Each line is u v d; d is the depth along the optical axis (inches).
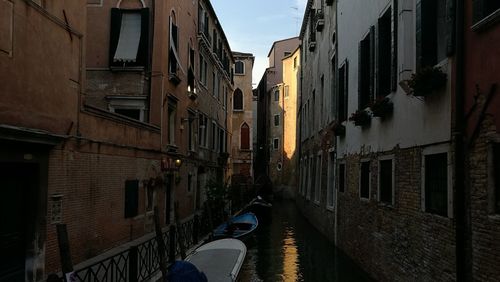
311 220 786.8
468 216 210.8
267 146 1855.3
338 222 522.6
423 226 263.4
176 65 636.1
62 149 325.7
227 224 579.5
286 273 440.5
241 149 1630.2
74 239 343.0
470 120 209.9
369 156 387.2
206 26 904.3
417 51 269.9
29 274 294.8
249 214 701.9
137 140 481.4
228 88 1302.9
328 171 604.4
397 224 309.7
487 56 195.2
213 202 677.3
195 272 190.7
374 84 369.4
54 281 178.5
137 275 293.4
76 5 340.8
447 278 229.9
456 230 216.1
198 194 871.1
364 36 409.4
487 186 194.1
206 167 922.7
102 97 563.2
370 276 378.3
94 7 569.9
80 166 352.8
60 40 319.0
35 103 288.7
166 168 576.1
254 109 2320.4
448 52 229.9
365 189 409.4
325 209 620.7
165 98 584.4
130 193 460.1
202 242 500.1
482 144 199.5
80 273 314.5
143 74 565.0
